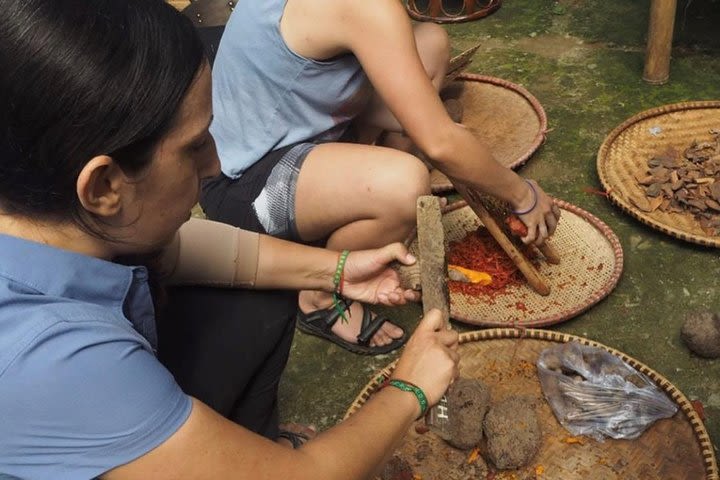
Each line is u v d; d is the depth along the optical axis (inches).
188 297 58.8
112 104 33.0
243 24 71.3
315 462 41.9
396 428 46.3
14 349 34.6
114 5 34.0
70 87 32.1
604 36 132.5
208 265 58.3
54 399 35.2
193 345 56.7
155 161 36.0
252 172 75.5
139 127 34.2
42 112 32.1
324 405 77.2
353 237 74.6
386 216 71.4
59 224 36.6
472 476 66.1
